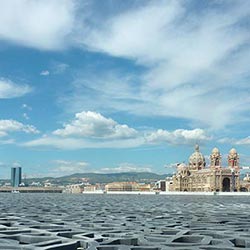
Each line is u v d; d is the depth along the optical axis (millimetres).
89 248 17609
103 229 26078
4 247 17562
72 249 18547
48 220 33156
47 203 72812
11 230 24438
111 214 41469
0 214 40875
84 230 25109
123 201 87625
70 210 48906
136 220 33875
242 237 21125
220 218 35688
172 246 18562
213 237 22438
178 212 45250
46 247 17516
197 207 57781
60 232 23344
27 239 21062
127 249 17203
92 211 46781
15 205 62906
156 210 49094
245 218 35969
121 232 24391
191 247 17672
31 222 30797
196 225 29125
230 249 17266
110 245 18359
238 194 180250
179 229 25797
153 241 20562
